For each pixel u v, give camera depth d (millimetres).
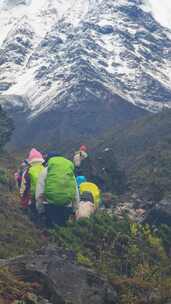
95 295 20203
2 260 21016
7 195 38688
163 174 55406
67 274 20359
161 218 39844
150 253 31391
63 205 33812
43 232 33188
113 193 49062
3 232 31344
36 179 35062
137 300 21234
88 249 29812
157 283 23062
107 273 25188
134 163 74125
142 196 49375
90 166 46875
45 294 19688
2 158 55156
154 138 112562
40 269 20219
